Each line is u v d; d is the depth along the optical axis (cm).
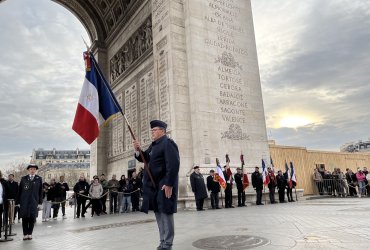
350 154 2958
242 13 2250
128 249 596
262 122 2128
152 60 2233
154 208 496
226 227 805
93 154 3011
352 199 1838
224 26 2103
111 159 2811
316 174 2520
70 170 11188
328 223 765
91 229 1008
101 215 1675
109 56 3081
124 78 2694
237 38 2156
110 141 2884
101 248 630
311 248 488
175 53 1895
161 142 511
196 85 1852
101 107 604
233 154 1908
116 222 1175
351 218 849
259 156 2039
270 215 1041
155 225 980
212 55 1978
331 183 2403
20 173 9006
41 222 1488
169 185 476
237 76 2075
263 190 1934
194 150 1784
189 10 1956
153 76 2203
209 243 587
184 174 1730
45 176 11112
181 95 1853
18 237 974
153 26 2134
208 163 1777
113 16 2955
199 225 889
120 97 2750
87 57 620
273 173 1891
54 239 841
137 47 2514
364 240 533
